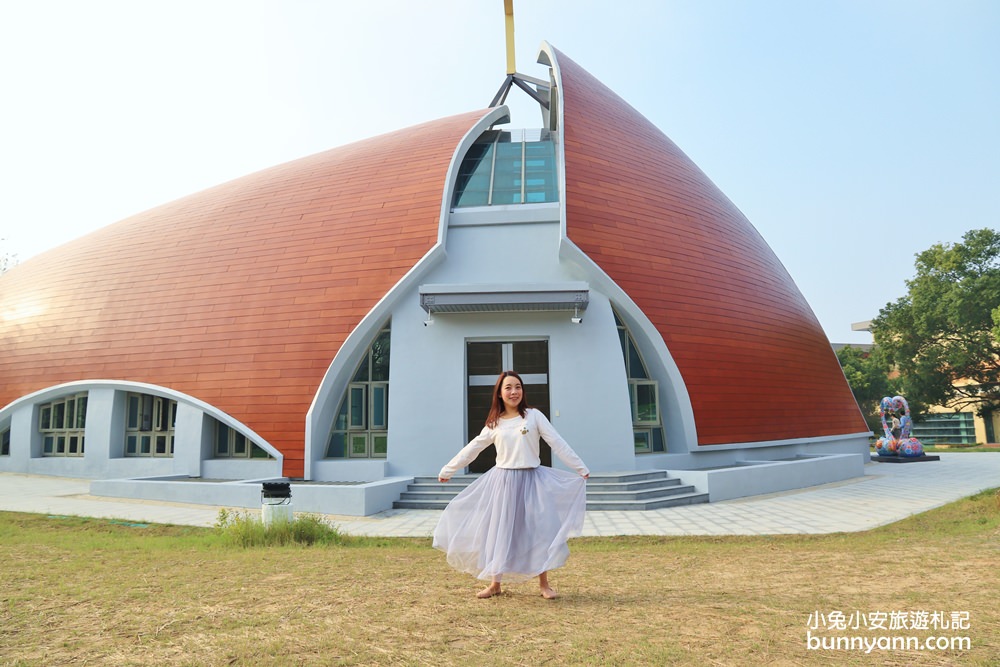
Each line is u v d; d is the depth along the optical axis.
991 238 35.91
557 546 5.36
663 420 18.44
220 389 17.86
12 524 12.21
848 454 20.25
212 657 4.20
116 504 14.84
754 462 18.52
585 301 16.44
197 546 9.44
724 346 18.92
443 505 14.79
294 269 18.95
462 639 4.50
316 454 17.02
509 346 17.78
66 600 5.66
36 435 20.64
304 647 4.37
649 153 22.20
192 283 19.94
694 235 20.41
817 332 23.77
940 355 37.50
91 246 23.94
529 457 5.61
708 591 5.95
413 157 21.20
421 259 17.91
